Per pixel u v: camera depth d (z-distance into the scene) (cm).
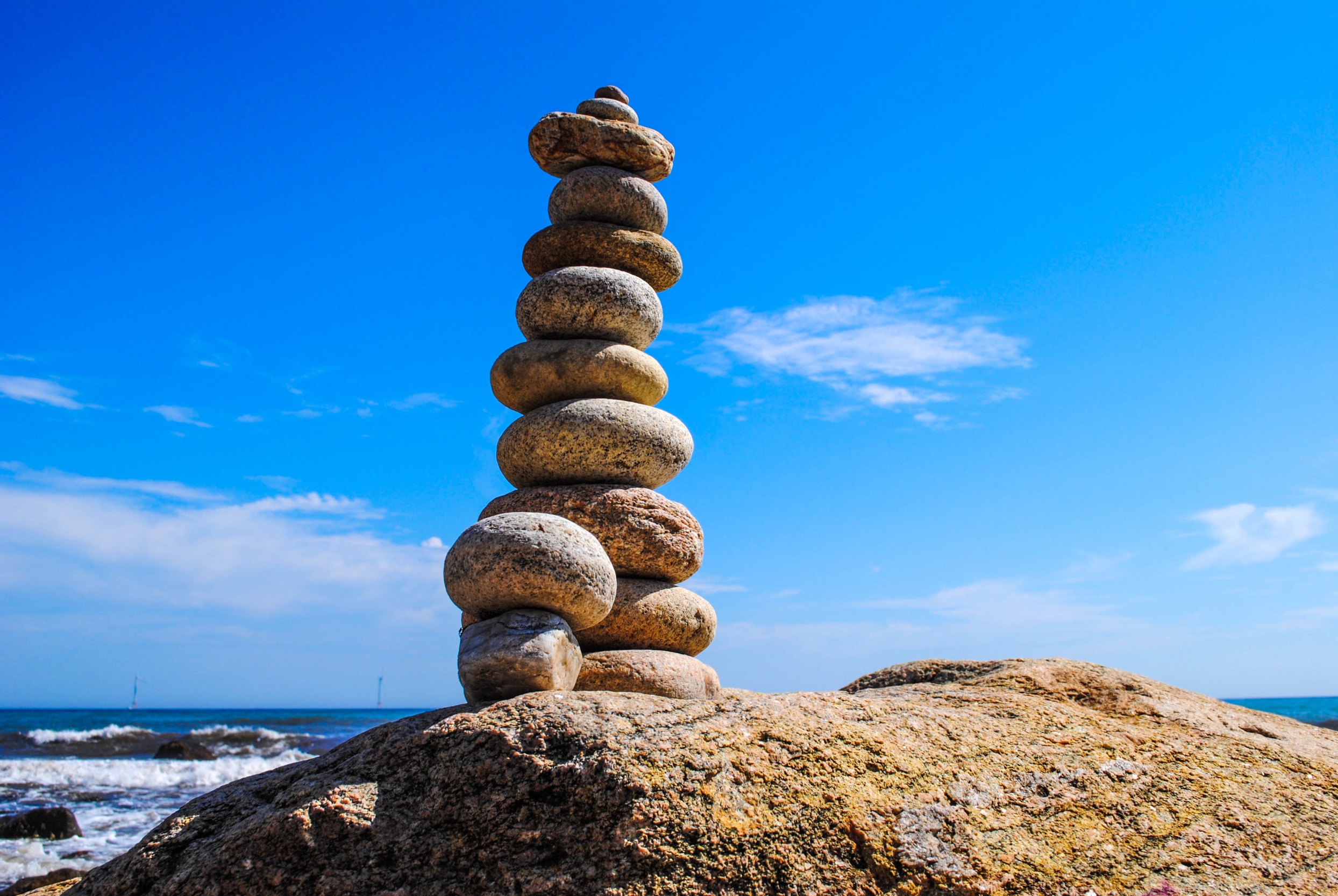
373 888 100
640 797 100
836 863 97
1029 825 104
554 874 98
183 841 109
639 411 156
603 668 142
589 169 169
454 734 108
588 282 160
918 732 113
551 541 126
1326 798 115
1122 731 121
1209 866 103
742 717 109
